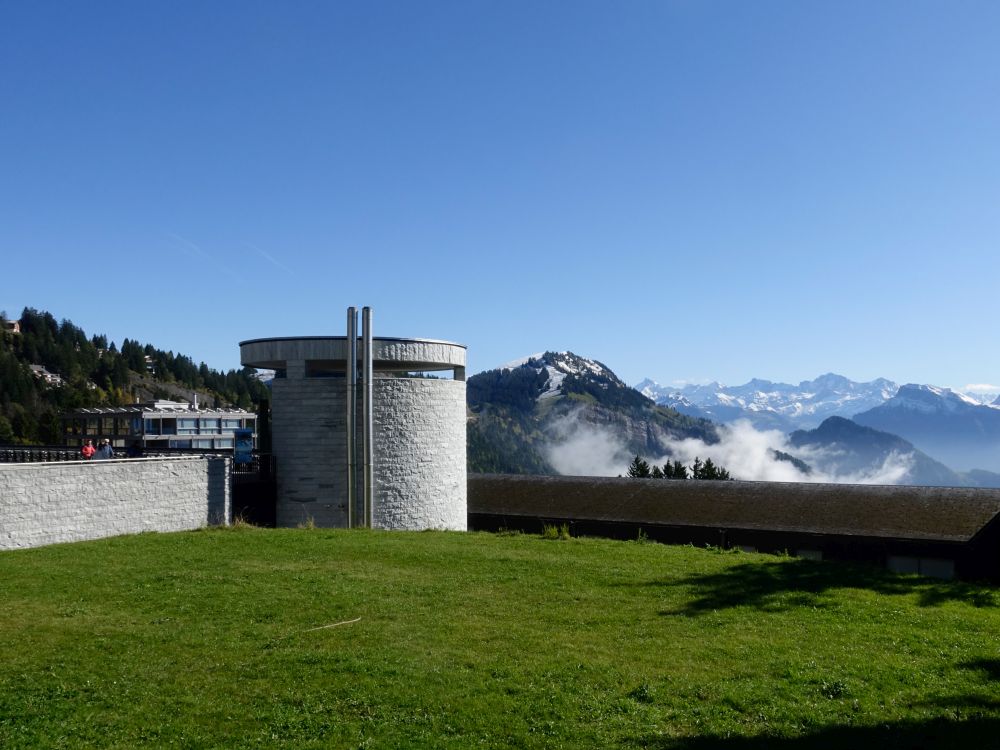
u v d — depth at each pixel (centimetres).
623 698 1027
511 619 1380
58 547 2005
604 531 3581
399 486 2917
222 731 929
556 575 1744
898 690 1066
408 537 2278
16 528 1997
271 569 1745
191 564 1791
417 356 2991
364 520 2809
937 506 3284
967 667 1165
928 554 3053
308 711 981
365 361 2833
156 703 999
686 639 1277
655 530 3472
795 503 3491
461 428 3180
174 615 1364
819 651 1222
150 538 2173
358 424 2839
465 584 1639
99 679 1070
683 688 1059
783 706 1007
